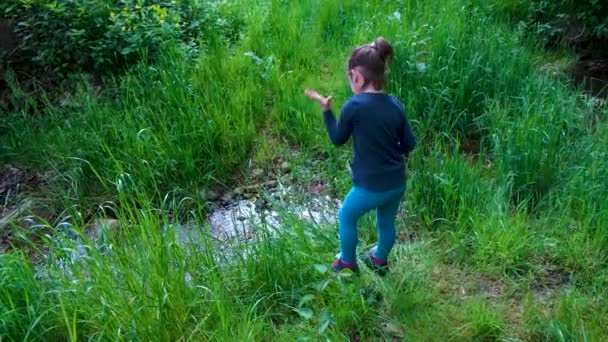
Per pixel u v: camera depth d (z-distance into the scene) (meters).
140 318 3.08
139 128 5.01
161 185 4.69
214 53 5.87
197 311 3.27
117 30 5.73
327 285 3.38
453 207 4.04
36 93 5.65
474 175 4.23
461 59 5.33
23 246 4.20
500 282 3.56
